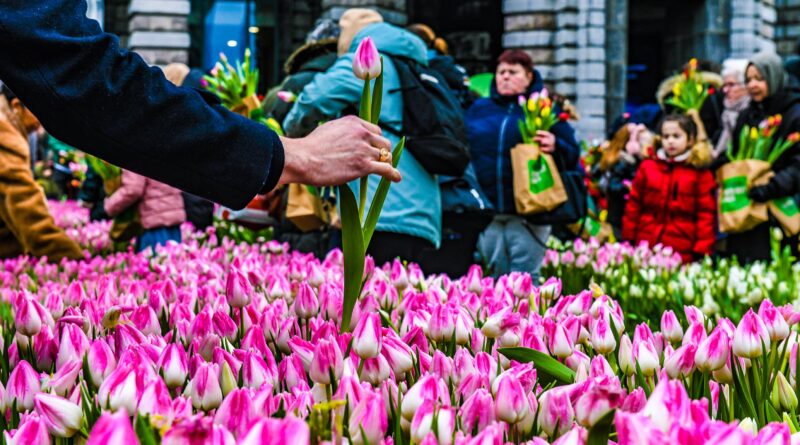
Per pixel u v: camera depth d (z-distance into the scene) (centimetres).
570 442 175
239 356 257
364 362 240
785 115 1080
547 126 887
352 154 274
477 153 901
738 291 671
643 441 154
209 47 3005
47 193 2284
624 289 703
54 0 245
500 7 3203
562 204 888
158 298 338
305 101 717
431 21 3222
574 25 2845
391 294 363
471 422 208
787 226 1052
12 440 184
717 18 3033
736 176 1035
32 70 241
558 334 267
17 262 698
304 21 3106
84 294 383
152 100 250
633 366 259
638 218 1073
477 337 286
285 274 475
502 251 915
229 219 985
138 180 955
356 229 283
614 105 2855
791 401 247
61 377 228
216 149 256
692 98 1220
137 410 194
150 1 2816
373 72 290
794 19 3194
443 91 739
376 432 192
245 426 193
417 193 727
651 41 3419
